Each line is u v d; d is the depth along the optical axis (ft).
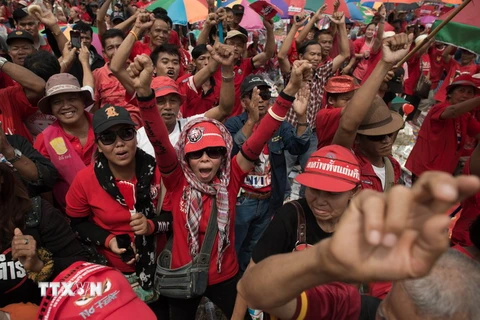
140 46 20.72
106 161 8.83
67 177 10.85
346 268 2.40
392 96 18.58
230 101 11.16
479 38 10.80
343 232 2.37
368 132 9.28
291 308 4.25
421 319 3.51
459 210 10.64
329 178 7.07
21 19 20.94
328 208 7.15
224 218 8.35
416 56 25.63
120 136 8.41
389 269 2.27
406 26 35.14
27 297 7.13
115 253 8.88
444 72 32.27
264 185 12.11
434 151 14.66
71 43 16.67
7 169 7.03
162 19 20.07
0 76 15.05
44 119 12.49
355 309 4.63
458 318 3.43
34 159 9.81
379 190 9.83
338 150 7.38
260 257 7.20
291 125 12.76
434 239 2.08
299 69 7.89
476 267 3.67
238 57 19.83
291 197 15.81
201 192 8.42
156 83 11.30
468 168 10.04
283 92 8.13
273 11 20.08
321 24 33.19
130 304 4.77
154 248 9.03
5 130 11.58
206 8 21.38
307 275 2.89
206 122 8.43
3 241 6.91
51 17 16.24
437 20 11.44
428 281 3.50
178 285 8.39
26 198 7.22
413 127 23.53
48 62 12.62
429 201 2.08
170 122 11.49
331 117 10.77
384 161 10.26
